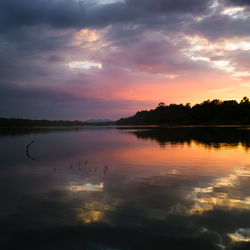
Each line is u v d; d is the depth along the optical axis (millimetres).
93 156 22453
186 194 10086
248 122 152500
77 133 73250
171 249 5777
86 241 6230
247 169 15398
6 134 66688
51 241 6277
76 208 8570
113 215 7879
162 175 13930
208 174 14023
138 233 6598
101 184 11992
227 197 9609
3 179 13266
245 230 6676
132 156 22062
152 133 66062
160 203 8984
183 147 28750
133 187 11344
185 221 7312
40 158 21500
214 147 28172
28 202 9273
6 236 6570
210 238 6254
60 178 13461
